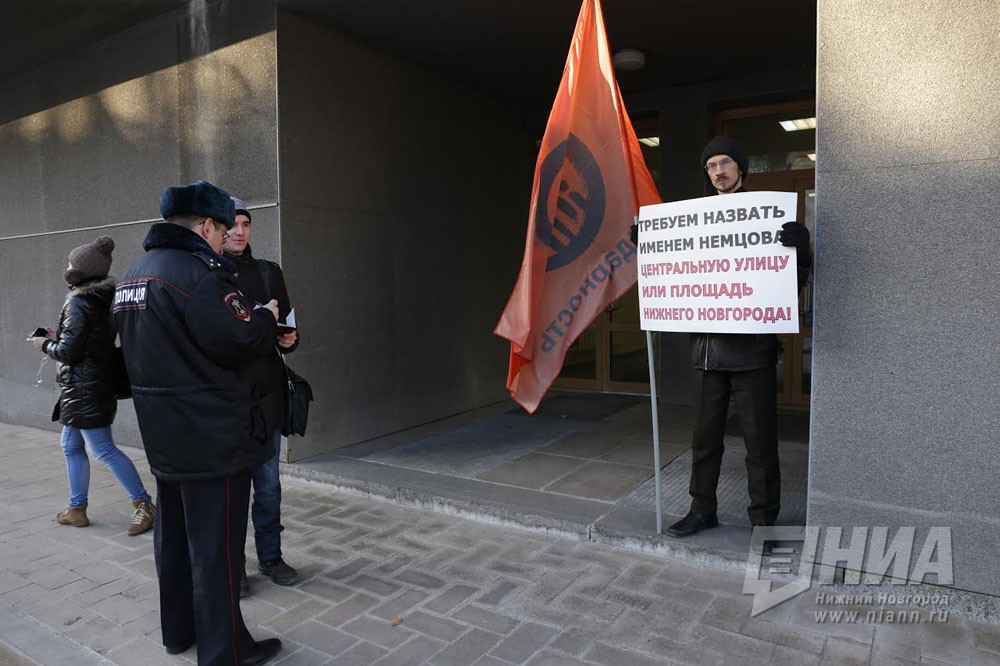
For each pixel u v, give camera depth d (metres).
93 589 3.21
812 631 2.61
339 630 2.72
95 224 6.12
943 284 2.65
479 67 6.04
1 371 7.27
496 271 7.11
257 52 4.84
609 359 7.40
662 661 2.44
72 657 2.63
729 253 2.99
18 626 2.87
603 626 2.69
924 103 2.64
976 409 2.63
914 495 2.75
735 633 2.61
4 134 6.91
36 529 4.01
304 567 3.31
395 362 5.80
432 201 6.20
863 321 2.79
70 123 6.22
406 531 3.75
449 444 5.34
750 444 3.21
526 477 4.38
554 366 3.59
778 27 5.08
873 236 2.76
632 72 6.05
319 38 5.07
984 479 2.63
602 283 3.56
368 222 5.53
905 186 2.69
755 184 6.48
